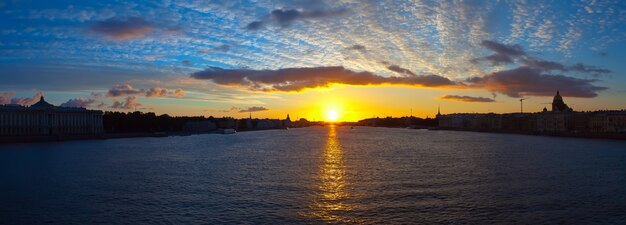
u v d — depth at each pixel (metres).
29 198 76.44
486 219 62.81
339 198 76.00
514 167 116.38
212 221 62.12
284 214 65.81
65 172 108.50
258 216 64.69
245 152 172.75
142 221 62.03
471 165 121.75
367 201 73.69
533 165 121.00
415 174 103.69
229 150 184.25
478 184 89.19
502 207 69.19
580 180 93.75
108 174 104.88
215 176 101.31
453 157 146.38
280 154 162.25
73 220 62.69
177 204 71.69
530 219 62.84
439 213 65.88
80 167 119.00
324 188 85.31
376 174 104.06
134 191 82.31
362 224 60.97
